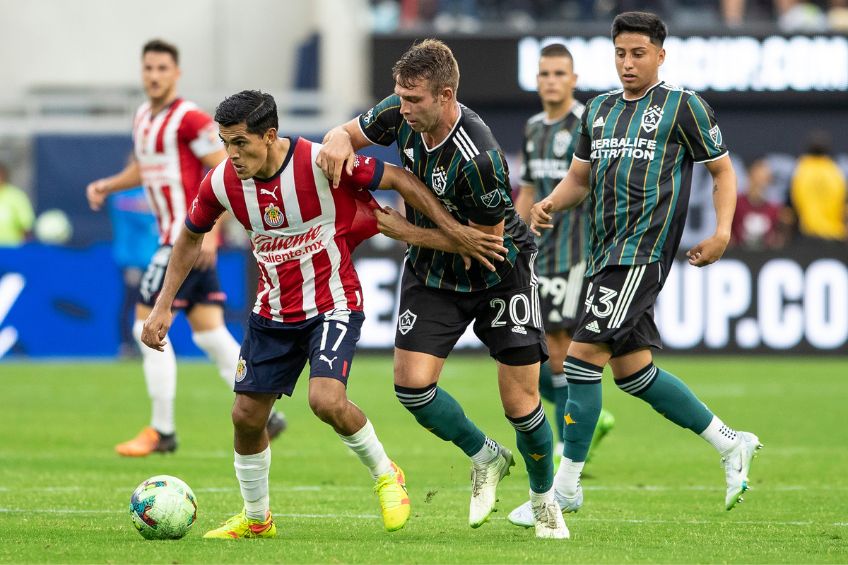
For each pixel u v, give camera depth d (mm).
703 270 59062
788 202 64562
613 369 23125
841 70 69625
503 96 69562
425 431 37312
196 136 32125
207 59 82562
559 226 30531
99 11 82125
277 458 31812
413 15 76688
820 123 70250
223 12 82562
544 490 20609
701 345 59188
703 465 31234
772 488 27297
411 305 20516
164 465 30094
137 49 82438
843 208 64375
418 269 20547
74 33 82062
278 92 82812
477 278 20172
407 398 20250
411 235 19734
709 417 22875
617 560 18297
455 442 20641
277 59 83188
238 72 82812
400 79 19016
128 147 67000
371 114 20656
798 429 38031
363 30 72188
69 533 20406
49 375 53125
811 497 25922
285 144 19438
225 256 58375
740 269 59062
